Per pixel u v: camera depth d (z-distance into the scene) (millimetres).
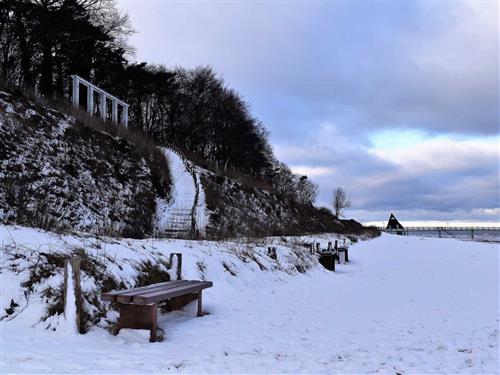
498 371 5418
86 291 7059
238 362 5535
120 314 6566
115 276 8039
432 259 25047
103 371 4785
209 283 8641
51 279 7023
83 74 41938
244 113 69250
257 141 72750
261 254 14773
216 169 37375
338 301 11000
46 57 37031
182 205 25281
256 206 35938
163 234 18391
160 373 4863
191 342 6523
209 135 62812
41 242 7875
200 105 61938
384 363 5727
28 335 5824
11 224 8773
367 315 9258
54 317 6324
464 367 5609
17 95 19641
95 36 39875
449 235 98688
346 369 5383
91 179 19953
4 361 4766
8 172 15688
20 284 6727
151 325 6430
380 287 13742
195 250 11945
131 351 5762
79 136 21219
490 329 7984
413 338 7277
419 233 111438
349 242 37281
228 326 7746
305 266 16484
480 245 40250
